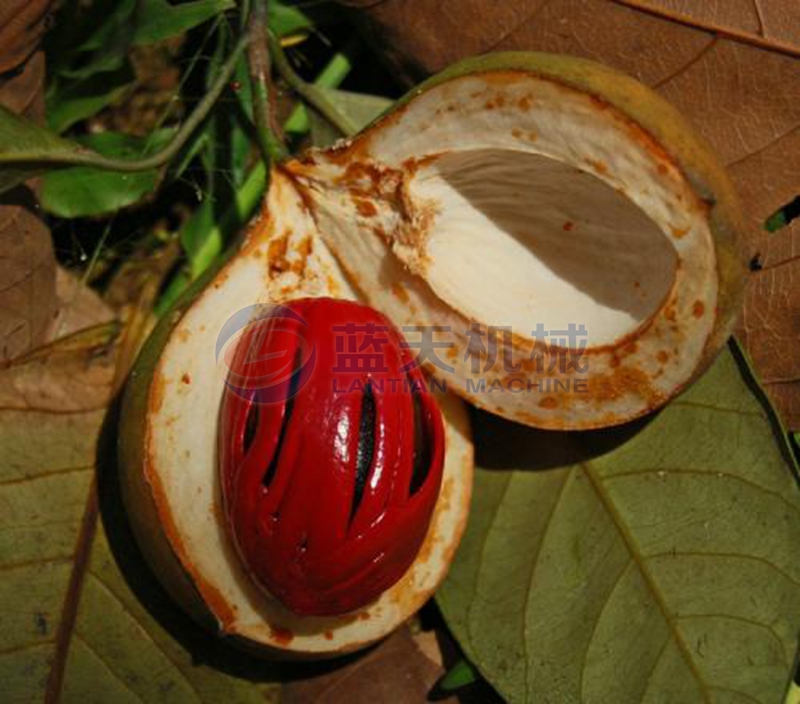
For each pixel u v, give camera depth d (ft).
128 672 0.51
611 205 0.48
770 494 0.51
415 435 0.49
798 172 0.52
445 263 0.50
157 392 0.46
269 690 0.52
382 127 0.47
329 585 0.46
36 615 0.51
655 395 0.48
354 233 0.49
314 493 0.46
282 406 0.46
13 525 0.51
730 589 0.52
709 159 0.44
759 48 0.50
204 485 0.47
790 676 0.51
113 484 0.52
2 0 0.49
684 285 0.45
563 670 0.52
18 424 0.51
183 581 0.47
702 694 0.51
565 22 0.51
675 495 0.52
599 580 0.52
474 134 0.46
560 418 0.50
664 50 0.51
